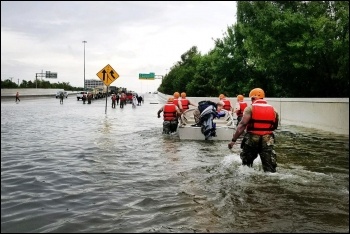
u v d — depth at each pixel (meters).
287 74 25.59
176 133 13.29
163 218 4.16
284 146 9.84
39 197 4.95
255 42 25.89
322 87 24.06
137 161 7.67
